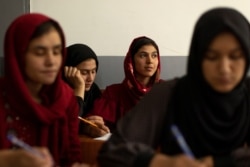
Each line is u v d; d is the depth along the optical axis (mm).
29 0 2572
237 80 966
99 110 2363
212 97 1010
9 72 1168
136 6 2826
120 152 972
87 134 1898
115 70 2828
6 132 1162
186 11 2854
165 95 1097
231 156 953
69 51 2387
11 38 1157
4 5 2447
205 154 1021
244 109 1044
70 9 2793
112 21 2826
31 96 1218
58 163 1303
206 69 963
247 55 938
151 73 2498
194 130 1017
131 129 1060
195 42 1002
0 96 1186
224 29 921
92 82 2449
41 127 1230
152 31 2854
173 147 1030
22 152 943
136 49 2500
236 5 2855
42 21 1135
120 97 2447
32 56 1134
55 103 1279
